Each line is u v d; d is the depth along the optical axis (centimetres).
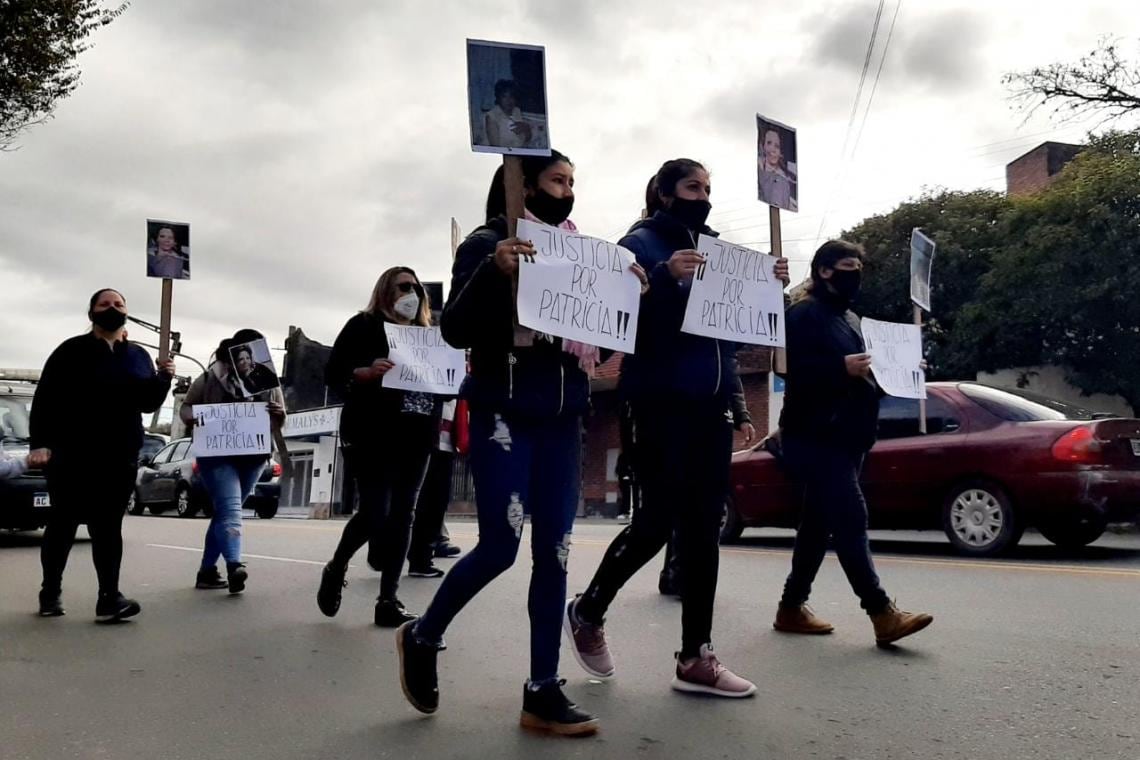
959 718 363
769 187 469
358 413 540
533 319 325
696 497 391
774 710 374
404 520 544
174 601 639
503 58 337
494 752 326
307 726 357
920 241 668
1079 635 504
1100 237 1698
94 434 552
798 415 483
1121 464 830
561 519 346
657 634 520
